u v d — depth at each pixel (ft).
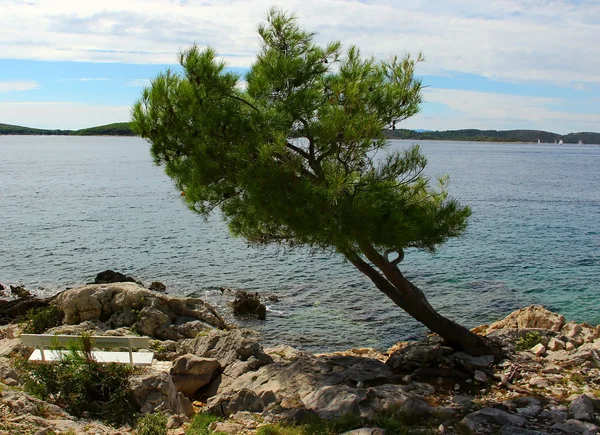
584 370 39.70
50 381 34.86
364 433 28.14
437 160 654.53
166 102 38.27
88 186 298.56
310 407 33.04
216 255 134.21
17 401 29.58
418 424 30.45
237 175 36.81
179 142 38.99
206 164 37.42
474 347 42.09
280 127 36.11
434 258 132.26
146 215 197.77
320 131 35.83
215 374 42.86
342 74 38.34
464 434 28.78
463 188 313.32
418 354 41.32
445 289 107.24
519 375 38.91
